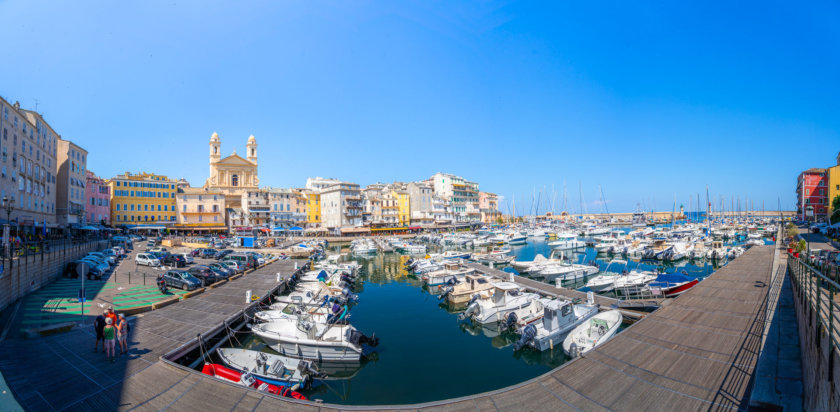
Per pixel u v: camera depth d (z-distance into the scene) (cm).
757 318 1934
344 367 1966
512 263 4644
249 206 10619
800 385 1115
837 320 741
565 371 1402
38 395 1262
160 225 9525
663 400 1194
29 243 3844
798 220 10862
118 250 5203
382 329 2597
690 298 2383
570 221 16338
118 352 1653
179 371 1448
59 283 3316
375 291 3928
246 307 2505
